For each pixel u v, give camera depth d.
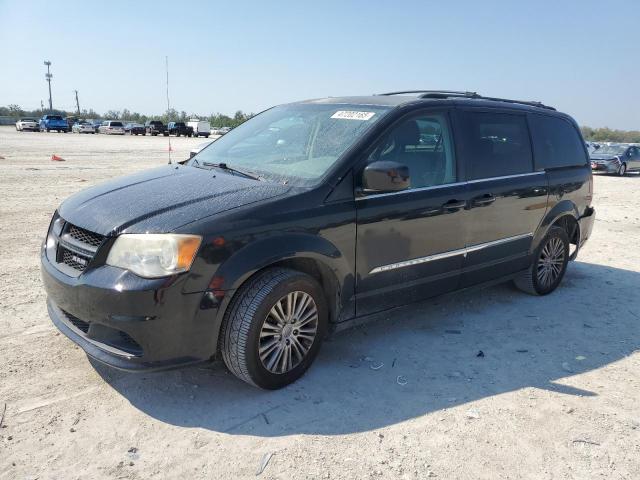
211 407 3.39
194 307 3.15
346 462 2.92
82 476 2.73
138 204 3.44
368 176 3.65
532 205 5.30
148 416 3.26
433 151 4.42
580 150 6.16
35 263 6.22
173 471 2.80
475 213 4.67
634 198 15.45
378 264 4.02
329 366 4.00
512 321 5.10
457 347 4.46
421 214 4.21
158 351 3.13
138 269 3.07
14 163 18.83
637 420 3.46
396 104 4.33
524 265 5.48
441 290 4.62
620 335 4.87
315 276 3.84
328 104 4.73
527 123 5.43
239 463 2.88
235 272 3.23
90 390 3.51
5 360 3.83
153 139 49.62
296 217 3.50
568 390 3.82
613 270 7.13
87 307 3.17
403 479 2.82
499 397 3.68
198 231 3.15
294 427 3.22
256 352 3.39
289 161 4.10
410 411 3.45
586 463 3.02
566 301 5.75
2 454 2.86
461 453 3.05
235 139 4.87
